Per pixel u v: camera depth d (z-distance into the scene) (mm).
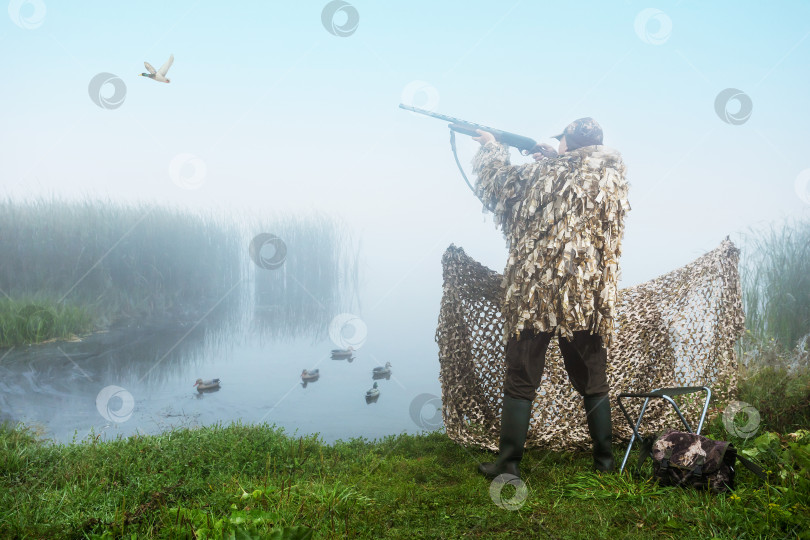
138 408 5176
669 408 3375
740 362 4648
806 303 5555
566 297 2639
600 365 2840
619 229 2748
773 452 2711
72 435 4312
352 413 5074
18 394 5516
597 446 2836
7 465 2873
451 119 3299
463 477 2893
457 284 3389
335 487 2502
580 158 2775
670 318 3477
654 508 2320
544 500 2521
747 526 2080
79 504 2375
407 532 2205
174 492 2506
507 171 2904
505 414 2793
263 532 1990
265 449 3186
